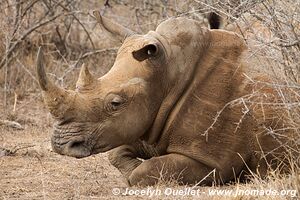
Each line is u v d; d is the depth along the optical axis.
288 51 15.13
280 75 15.30
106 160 18.12
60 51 26.06
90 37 26.19
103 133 14.99
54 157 18.28
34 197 14.79
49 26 26.06
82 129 14.87
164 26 15.67
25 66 24.67
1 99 23.28
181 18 15.77
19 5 24.08
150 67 15.18
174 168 15.38
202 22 18.97
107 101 14.95
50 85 14.72
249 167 15.64
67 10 25.12
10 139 20.02
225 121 15.43
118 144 15.25
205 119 15.40
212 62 15.66
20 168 17.22
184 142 15.46
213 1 17.69
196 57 15.59
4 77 24.16
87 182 16.06
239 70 15.62
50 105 14.75
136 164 16.02
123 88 15.05
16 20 24.08
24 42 25.06
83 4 27.30
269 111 15.38
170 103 15.41
